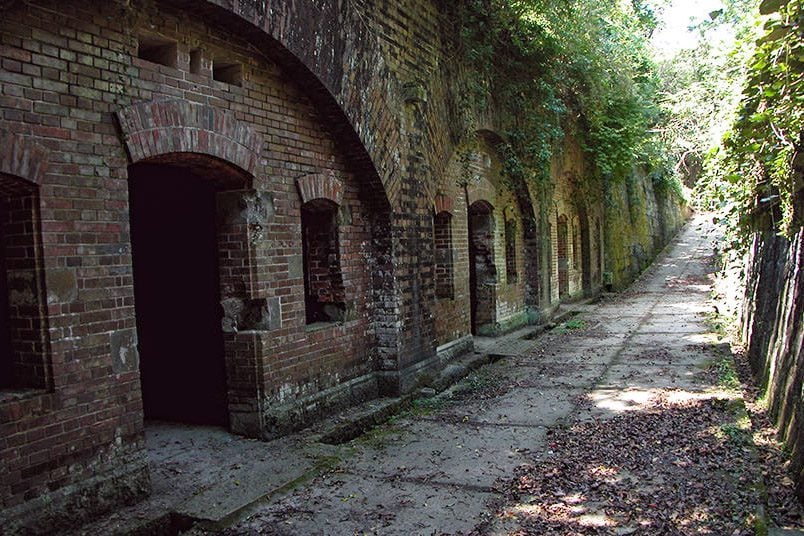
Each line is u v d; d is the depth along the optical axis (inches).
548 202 609.6
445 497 198.1
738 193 358.3
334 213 297.0
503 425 279.0
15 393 161.8
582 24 529.7
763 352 327.3
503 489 203.2
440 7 375.6
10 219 169.0
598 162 746.2
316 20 256.4
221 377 263.4
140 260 285.3
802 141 222.4
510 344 478.9
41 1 165.9
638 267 1057.5
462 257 441.1
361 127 287.6
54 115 169.3
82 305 175.3
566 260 732.7
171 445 240.7
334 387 287.3
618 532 168.7
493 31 434.3
